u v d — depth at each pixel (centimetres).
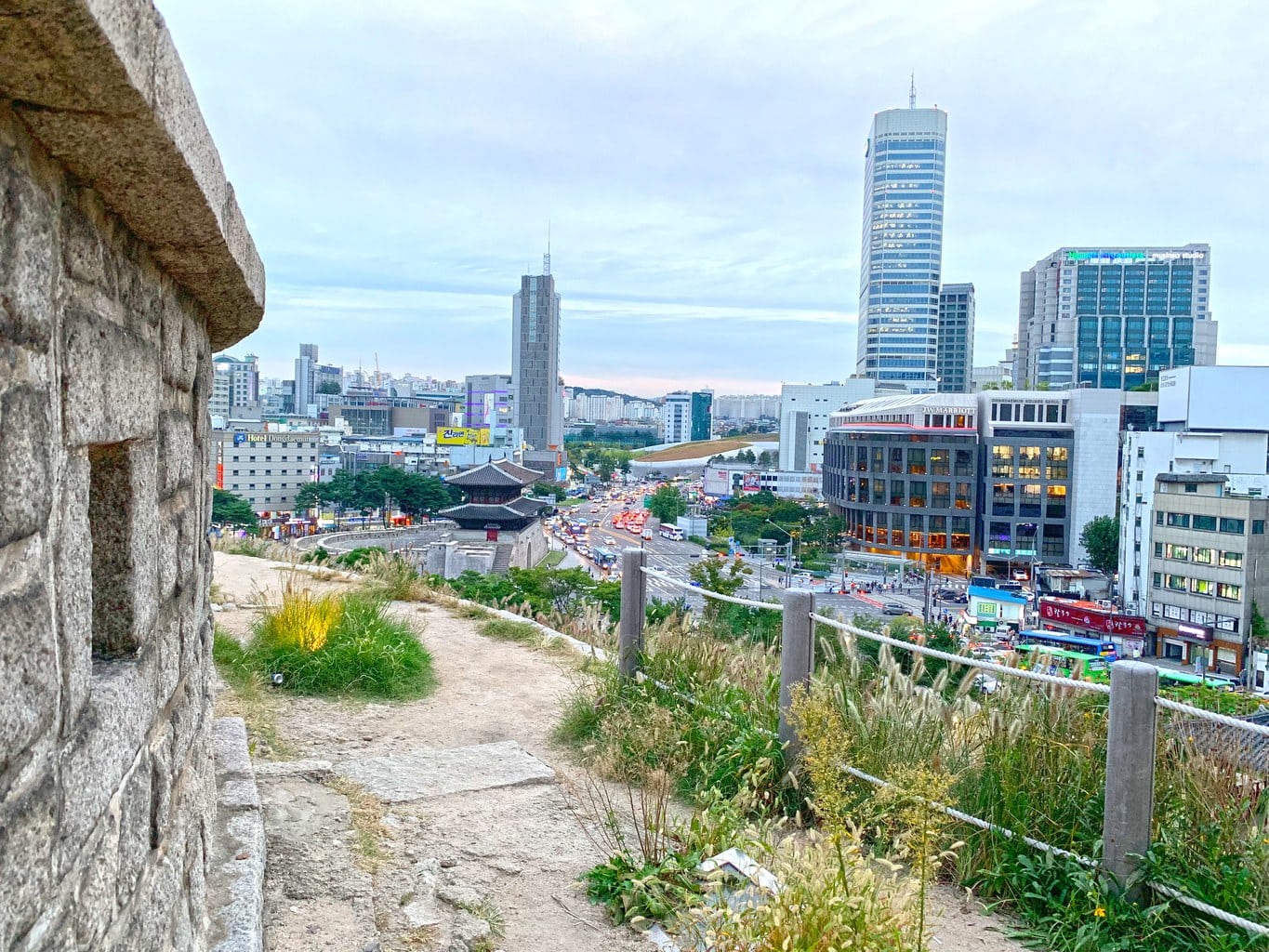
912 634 732
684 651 602
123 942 171
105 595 187
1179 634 5131
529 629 891
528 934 333
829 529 9050
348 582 1159
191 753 250
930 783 339
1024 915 356
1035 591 6769
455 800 454
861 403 10962
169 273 229
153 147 150
